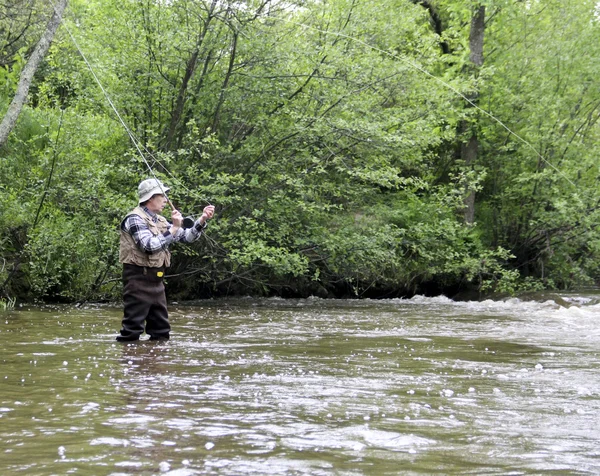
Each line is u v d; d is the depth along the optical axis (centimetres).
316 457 285
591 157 1734
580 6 1875
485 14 1928
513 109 1834
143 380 458
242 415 359
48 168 1148
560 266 1827
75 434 315
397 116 1395
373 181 1309
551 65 1778
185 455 284
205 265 1354
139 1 1188
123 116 1238
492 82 1823
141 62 1204
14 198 1144
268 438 313
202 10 1195
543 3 1925
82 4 1417
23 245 1156
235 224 1221
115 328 800
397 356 605
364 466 274
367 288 1562
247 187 1289
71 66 1300
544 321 1001
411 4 1559
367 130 1255
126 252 680
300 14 1319
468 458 289
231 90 1238
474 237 1648
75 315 954
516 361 585
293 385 450
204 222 713
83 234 1120
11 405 376
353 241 1332
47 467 266
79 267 1177
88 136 1150
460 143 1938
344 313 1116
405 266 1595
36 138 1174
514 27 1920
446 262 1563
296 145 1292
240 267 1395
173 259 1316
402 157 1460
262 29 1223
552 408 394
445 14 2034
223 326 859
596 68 1728
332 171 1368
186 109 1250
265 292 1547
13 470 262
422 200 1641
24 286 1157
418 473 266
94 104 1254
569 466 280
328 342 701
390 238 1362
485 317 1069
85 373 484
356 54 1355
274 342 693
